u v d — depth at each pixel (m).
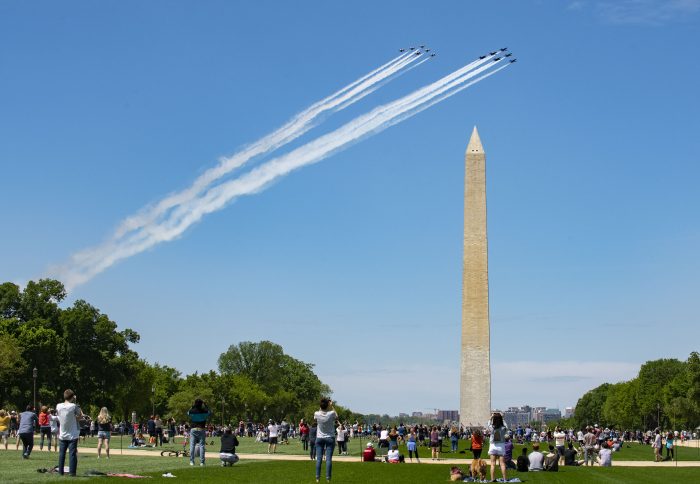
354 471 46.84
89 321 138.25
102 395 142.12
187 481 34.81
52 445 67.12
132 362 144.75
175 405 184.25
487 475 49.09
